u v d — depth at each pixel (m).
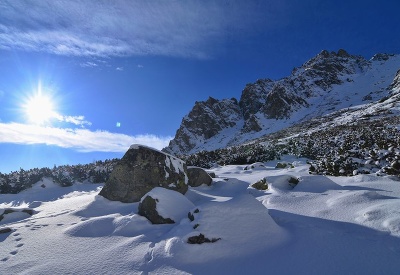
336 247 3.41
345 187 6.07
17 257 3.86
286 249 3.53
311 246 3.51
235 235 3.79
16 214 5.94
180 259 3.43
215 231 3.78
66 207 6.46
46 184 11.31
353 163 8.03
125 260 3.54
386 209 4.16
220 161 16.25
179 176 7.23
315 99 100.06
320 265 3.10
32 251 4.00
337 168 8.20
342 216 4.39
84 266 3.48
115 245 3.99
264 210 4.23
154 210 4.85
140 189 6.68
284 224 4.37
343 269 2.97
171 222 4.71
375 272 2.86
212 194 7.39
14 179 11.07
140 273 3.24
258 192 6.83
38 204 7.24
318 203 5.20
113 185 6.75
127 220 4.73
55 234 4.56
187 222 4.24
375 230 3.70
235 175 10.91
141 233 4.36
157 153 7.21
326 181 6.57
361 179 6.64
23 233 4.73
